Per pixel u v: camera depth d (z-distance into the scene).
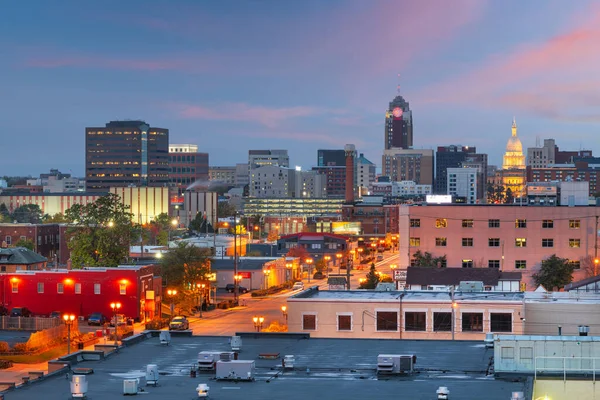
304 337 69.50
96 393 51.06
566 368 54.28
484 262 171.88
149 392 51.31
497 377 54.59
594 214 170.12
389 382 53.72
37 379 54.72
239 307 179.00
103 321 151.38
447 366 58.34
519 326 95.88
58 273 155.50
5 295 156.50
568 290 119.50
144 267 158.50
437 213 172.62
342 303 99.06
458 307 97.25
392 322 98.56
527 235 171.12
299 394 50.56
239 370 54.22
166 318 161.00
